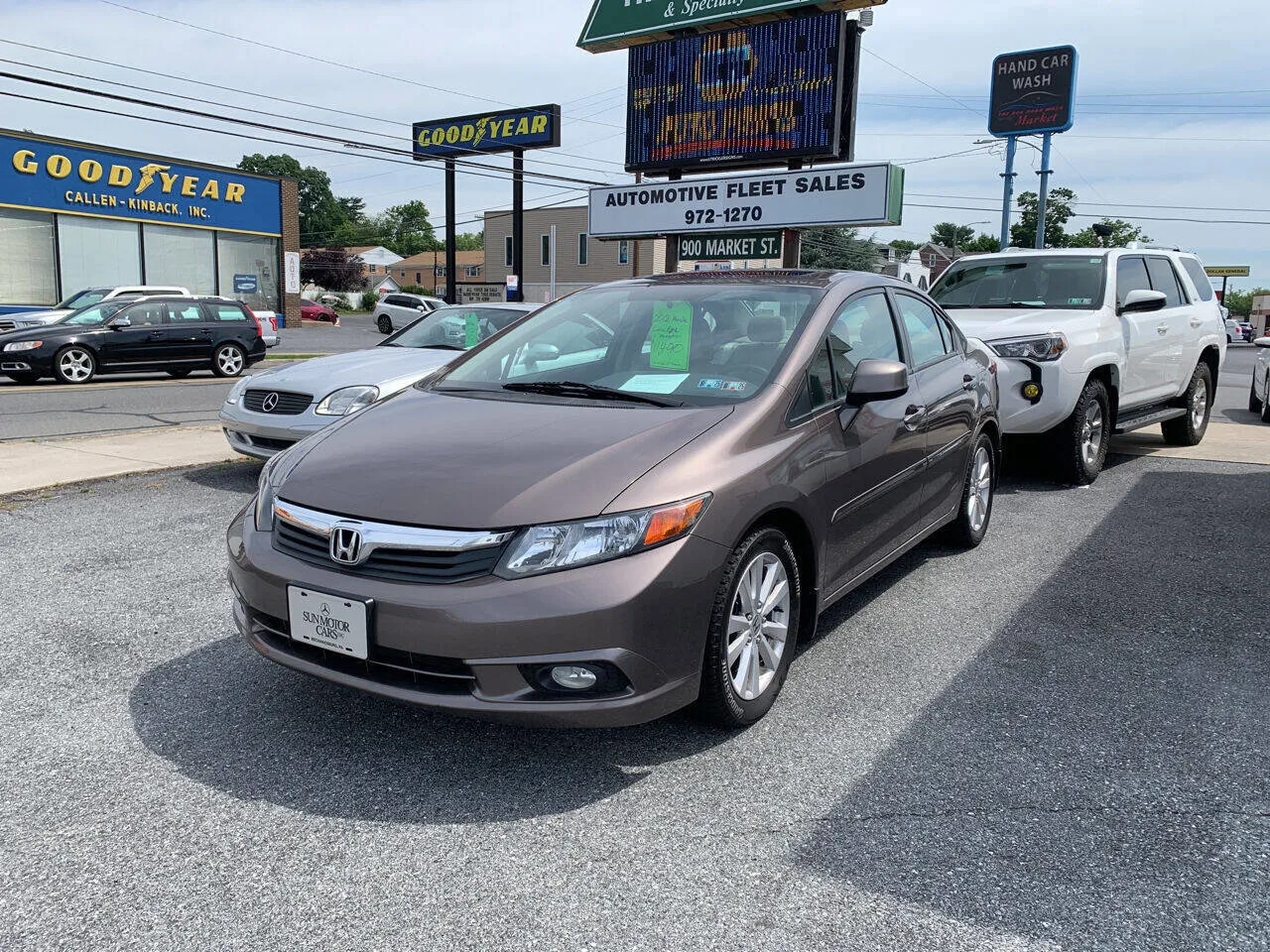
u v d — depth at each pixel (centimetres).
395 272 11094
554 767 308
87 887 244
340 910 237
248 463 802
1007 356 710
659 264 5125
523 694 279
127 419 1120
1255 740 331
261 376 712
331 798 288
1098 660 402
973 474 549
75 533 575
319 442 355
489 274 5600
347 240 12500
